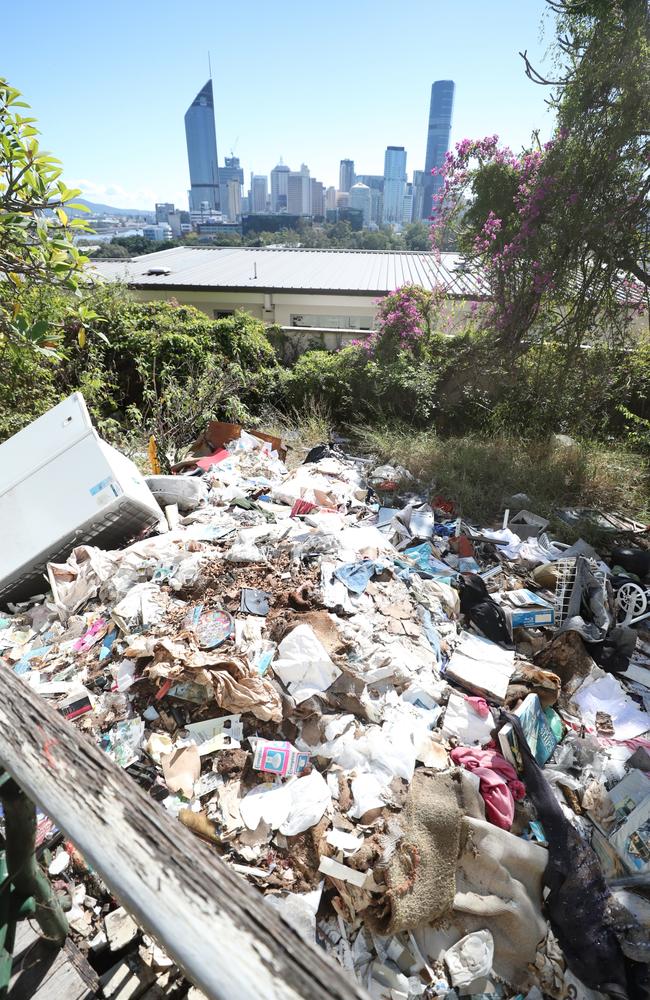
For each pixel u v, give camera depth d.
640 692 3.11
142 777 2.21
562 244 5.93
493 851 2.00
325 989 0.41
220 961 0.45
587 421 6.99
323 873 1.93
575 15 5.19
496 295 6.89
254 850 2.00
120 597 3.01
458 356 7.61
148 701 2.46
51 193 2.43
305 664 2.56
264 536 3.63
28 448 3.34
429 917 1.83
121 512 3.32
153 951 1.75
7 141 2.28
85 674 2.64
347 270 14.65
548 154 5.92
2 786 0.91
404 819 2.05
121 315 7.95
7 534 3.21
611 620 3.39
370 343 8.27
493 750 2.48
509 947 1.87
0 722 0.69
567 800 2.45
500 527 4.91
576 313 6.29
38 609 3.16
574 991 1.84
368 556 3.71
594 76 5.19
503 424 6.97
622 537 4.77
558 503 5.39
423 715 2.59
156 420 6.10
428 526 4.49
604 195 5.61
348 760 2.28
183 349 7.78
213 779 2.20
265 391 8.16
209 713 2.41
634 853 2.17
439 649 3.05
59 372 6.29
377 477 5.58
